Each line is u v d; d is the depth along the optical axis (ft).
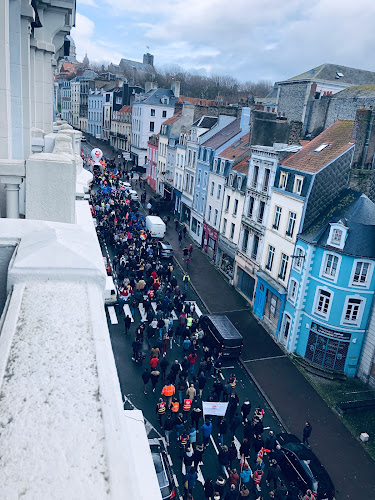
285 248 83.82
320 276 74.84
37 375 4.39
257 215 96.07
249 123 126.62
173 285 97.40
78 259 6.88
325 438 61.05
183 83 439.22
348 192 76.13
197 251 132.77
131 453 3.71
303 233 78.54
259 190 94.73
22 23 24.82
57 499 3.12
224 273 116.57
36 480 3.27
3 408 3.95
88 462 3.51
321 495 46.06
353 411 66.85
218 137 136.67
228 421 60.18
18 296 6.00
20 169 14.98
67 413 3.96
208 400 59.77
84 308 5.85
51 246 7.07
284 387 71.67
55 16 39.37
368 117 73.61
